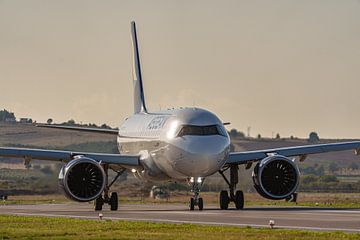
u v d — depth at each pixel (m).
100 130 169.38
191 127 134.75
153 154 143.12
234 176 141.75
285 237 83.12
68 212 133.88
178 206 161.00
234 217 112.25
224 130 136.62
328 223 100.31
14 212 134.38
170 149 136.12
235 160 140.00
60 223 102.94
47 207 159.88
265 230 89.75
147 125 150.25
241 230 90.50
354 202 179.75
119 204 176.50
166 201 194.75
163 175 144.25
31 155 137.25
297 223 100.44
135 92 182.00
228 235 85.69
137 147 152.12
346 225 97.50
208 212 126.81
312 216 113.44
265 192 137.00
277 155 138.12
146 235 86.69
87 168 135.00
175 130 136.12
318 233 86.12
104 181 135.00
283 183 138.50
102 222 103.50
